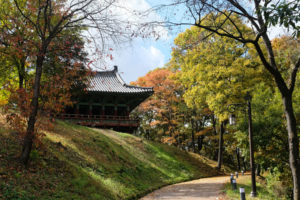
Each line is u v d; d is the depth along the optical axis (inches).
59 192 371.2
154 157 1042.1
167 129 1829.5
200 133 1492.4
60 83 448.1
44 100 445.4
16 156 408.8
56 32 441.7
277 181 670.5
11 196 301.4
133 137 1148.5
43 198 333.7
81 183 435.2
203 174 1114.7
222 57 931.3
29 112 405.1
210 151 1926.7
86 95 1225.4
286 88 343.6
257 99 706.8
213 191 604.1
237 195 499.5
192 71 992.9
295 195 314.5
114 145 880.9
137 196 541.6
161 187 732.0
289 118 336.2
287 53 403.5
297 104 622.5
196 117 1453.0
